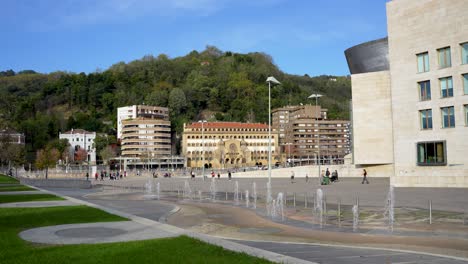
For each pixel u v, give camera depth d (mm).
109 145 192000
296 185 61594
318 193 31422
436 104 57875
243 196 43531
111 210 27312
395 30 63000
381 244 16438
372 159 76562
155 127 183750
